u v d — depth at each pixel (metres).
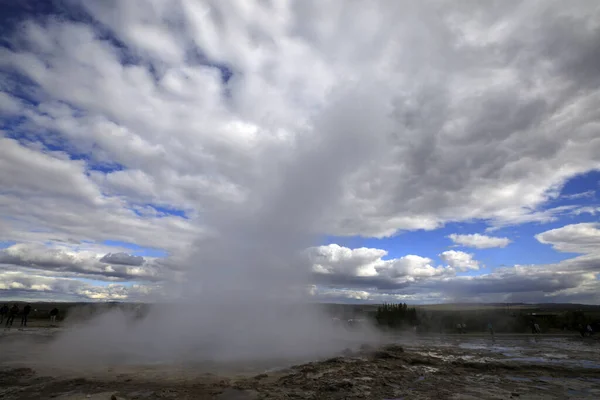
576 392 9.41
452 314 41.59
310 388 9.22
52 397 8.17
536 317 38.16
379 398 8.48
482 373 12.12
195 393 8.62
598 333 30.62
